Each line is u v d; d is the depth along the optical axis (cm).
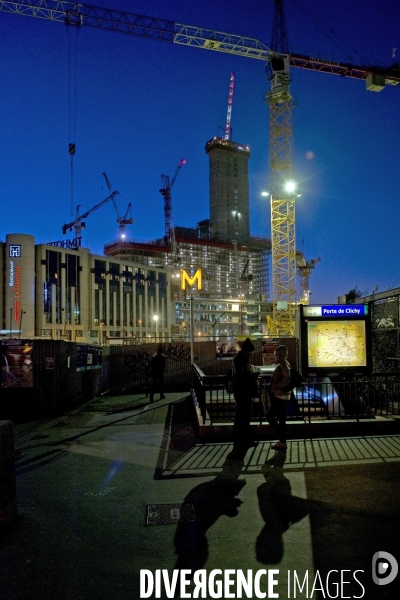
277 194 6250
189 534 473
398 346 1181
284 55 6156
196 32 6681
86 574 396
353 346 1142
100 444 900
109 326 11594
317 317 1146
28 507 559
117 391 1870
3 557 428
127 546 448
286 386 802
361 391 1090
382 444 832
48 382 1276
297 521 501
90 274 11194
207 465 726
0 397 1261
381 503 550
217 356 2045
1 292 9300
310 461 731
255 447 831
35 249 9825
